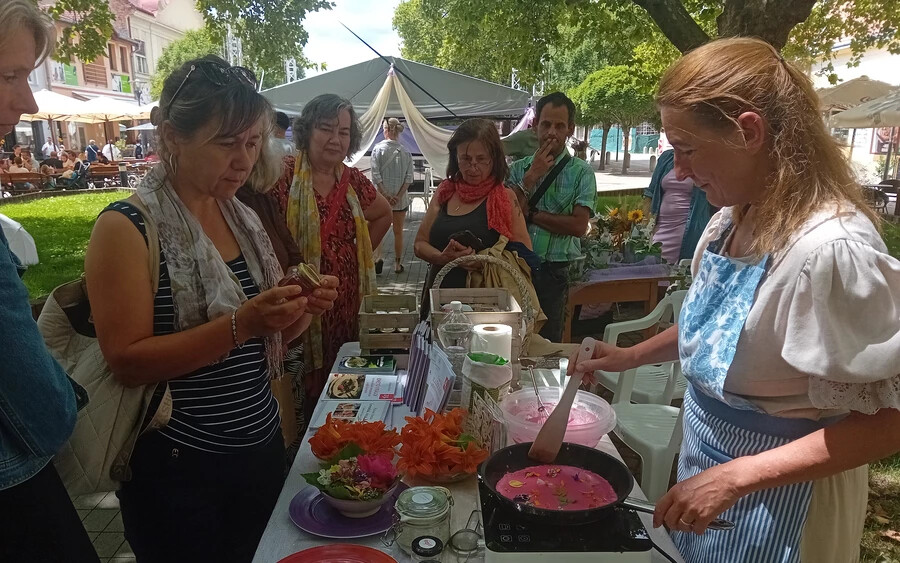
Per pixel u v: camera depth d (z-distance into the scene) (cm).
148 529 141
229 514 151
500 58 946
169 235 132
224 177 134
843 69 1573
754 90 100
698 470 124
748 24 394
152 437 136
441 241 273
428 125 893
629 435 243
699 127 103
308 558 106
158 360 124
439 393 153
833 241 94
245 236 156
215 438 140
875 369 89
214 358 128
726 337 108
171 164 137
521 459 127
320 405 179
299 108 874
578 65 2398
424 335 185
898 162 1359
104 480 131
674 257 442
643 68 861
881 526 262
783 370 104
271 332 128
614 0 682
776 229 101
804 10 380
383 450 140
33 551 109
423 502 114
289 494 133
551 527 105
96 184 1827
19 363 98
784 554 111
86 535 121
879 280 90
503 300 205
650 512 105
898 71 1395
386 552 113
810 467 95
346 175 267
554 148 327
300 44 877
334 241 255
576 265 379
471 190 270
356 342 240
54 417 105
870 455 94
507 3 742
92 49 841
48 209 1340
